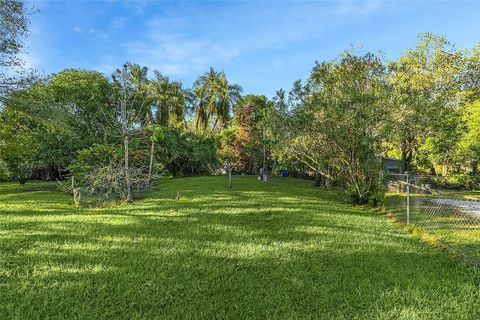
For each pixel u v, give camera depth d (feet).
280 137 48.16
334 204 39.93
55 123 57.16
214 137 105.29
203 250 19.57
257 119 95.76
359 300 13.37
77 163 52.54
